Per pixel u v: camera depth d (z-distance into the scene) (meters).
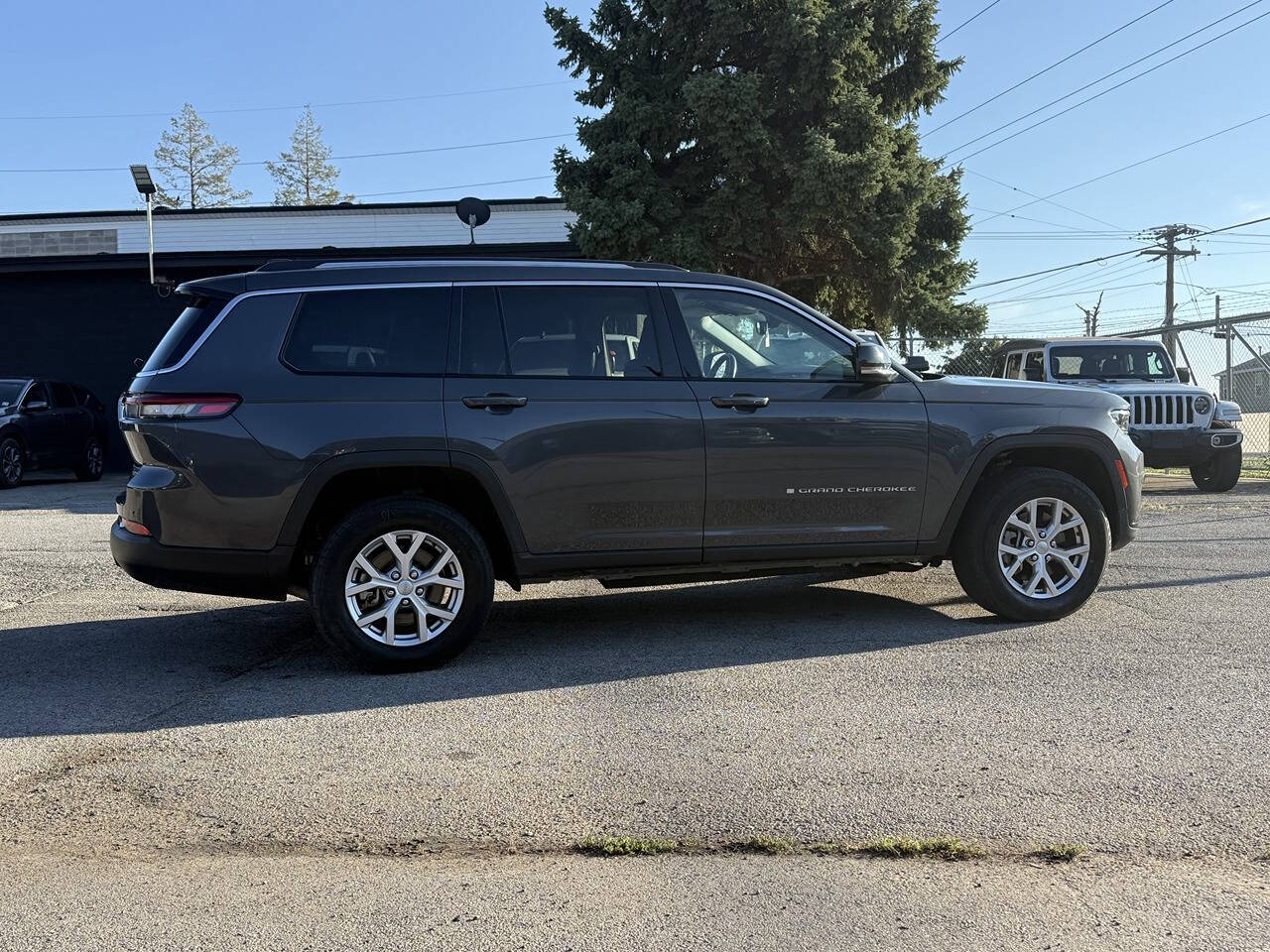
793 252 19.84
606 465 5.05
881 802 3.25
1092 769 3.51
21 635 5.77
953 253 21.84
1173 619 5.65
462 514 5.16
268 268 5.04
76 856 2.96
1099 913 2.57
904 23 19.50
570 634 5.60
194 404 4.76
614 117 19.06
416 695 4.51
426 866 2.88
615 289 5.25
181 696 4.55
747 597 6.52
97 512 12.30
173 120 70.31
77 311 21.20
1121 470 5.77
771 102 18.78
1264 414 17.45
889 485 5.40
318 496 4.85
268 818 3.21
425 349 5.00
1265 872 2.78
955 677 4.61
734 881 2.76
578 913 2.60
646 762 3.64
